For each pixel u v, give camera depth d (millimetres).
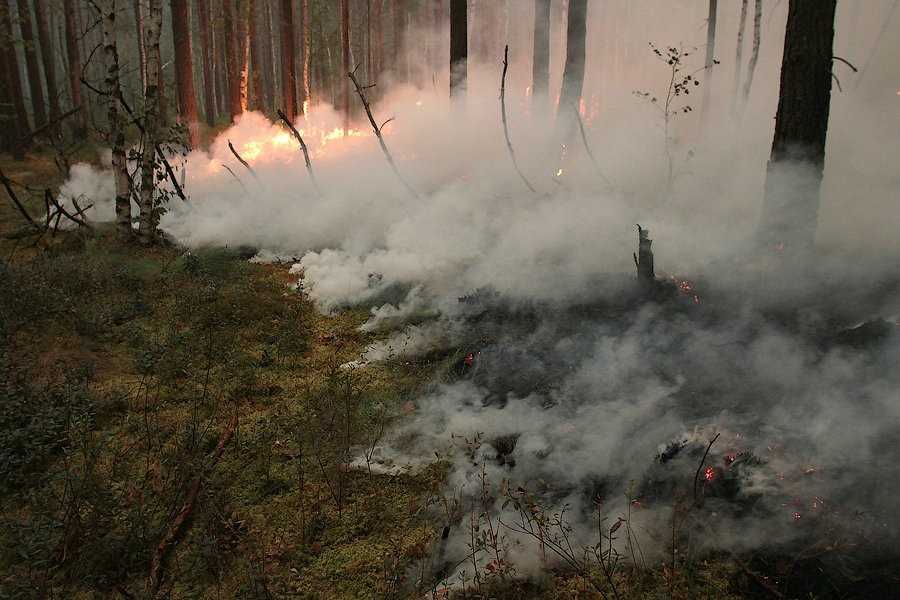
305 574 3424
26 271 6930
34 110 19266
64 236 9305
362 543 3643
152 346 5926
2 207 11539
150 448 4477
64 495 3773
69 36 18969
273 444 4590
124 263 8055
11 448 4223
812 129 5816
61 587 3305
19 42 16719
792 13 5742
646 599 3051
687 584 3104
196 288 7441
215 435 4688
